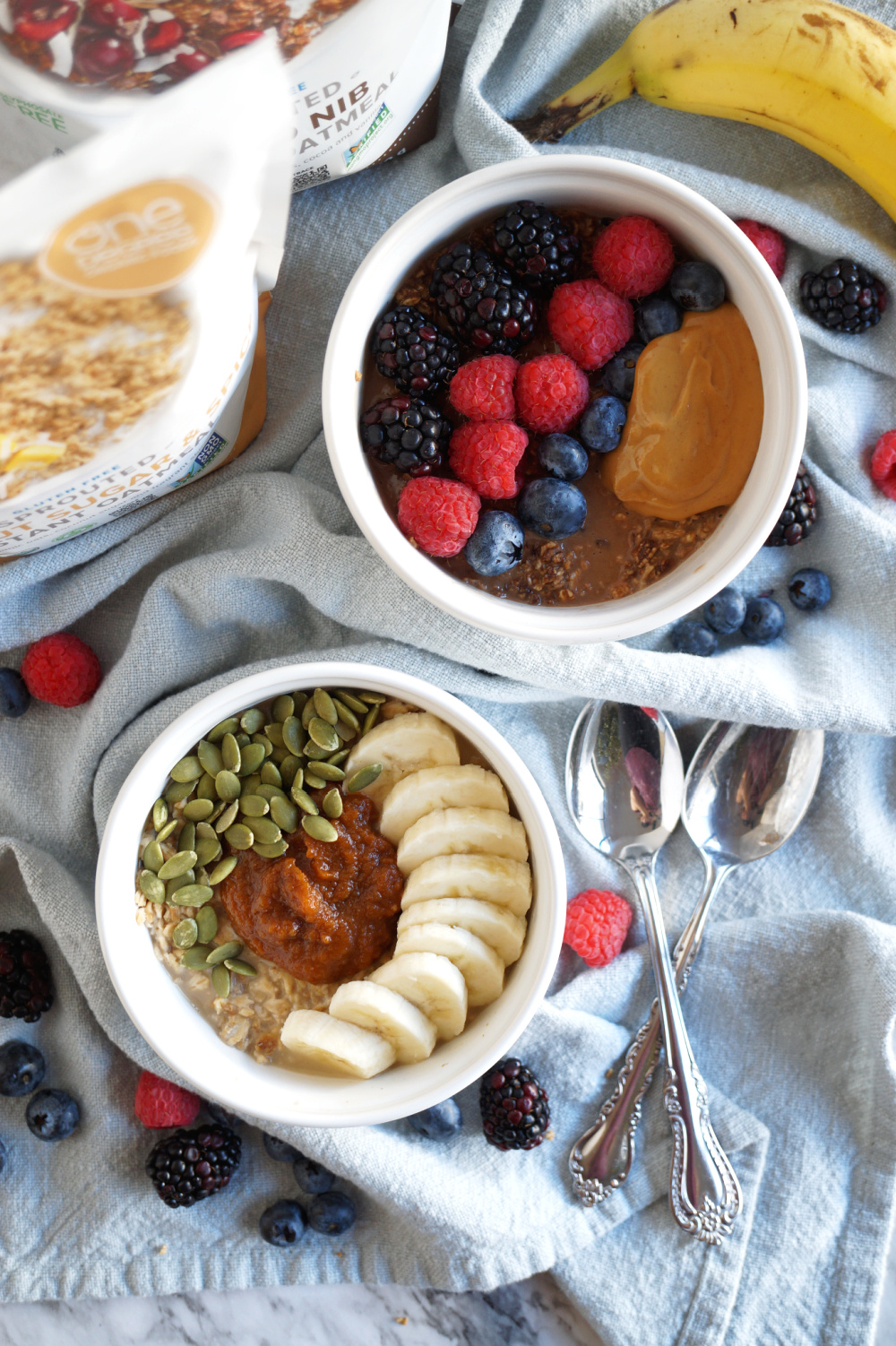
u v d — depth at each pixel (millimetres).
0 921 562
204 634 551
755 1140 545
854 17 515
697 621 560
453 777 513
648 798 555
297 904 506
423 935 502
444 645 527
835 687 546
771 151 554
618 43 549
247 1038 515
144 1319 554
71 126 441
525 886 508
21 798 559
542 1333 555
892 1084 544
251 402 521
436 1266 542
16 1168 554
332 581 528
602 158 471
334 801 516
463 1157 547
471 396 477
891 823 570
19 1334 552
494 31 527
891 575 550
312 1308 556
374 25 445
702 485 482
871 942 543
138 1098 542
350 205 540
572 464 482
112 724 545
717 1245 543
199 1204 553
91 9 420
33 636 547
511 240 479
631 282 480
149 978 505
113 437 454
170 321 432
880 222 549
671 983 546
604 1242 547
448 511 472
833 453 553
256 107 407
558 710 563
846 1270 544
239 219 426
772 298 470
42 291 414
